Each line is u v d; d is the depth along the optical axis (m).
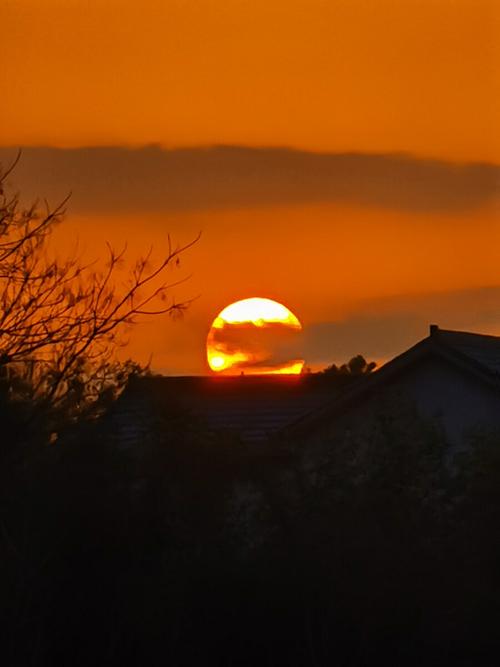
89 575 48.47
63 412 52.06
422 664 52.03
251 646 50.22
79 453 49.09
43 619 47.72
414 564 52.56
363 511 52.88
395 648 51.62
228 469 50.81
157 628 48.88
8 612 47.03
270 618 50.41
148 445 50.22
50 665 48.03
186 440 50.38
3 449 49.91
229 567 50.00
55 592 48.00
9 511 48.44
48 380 52.81
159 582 49.00
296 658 50.53
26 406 51.34
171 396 51.69
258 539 51.53
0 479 48.88
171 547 49.69
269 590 50.28
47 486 48.50
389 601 51.34
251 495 51.78
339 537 51.91
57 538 48.00
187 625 49.47
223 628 49.88
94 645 48.53
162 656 48.88
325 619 50.75
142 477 49.62
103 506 48.47
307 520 51.97
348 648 51.06
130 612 48.62
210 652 49.72
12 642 46.97
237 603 50.06
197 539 50.00
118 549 48.84
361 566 51.69
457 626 52.84
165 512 49.56
